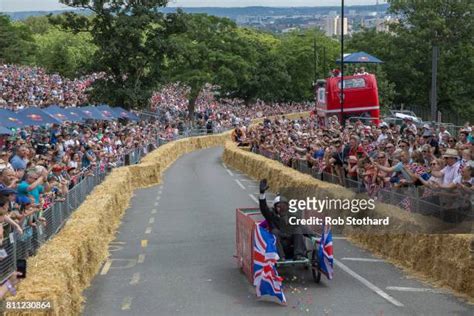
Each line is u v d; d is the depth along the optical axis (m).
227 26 93.69
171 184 38.59
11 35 108.81
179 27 71.81
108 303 14.14
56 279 11.73
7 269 12.48
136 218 26.00
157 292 14.98
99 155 33.69
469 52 74.75
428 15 75.56
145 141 54.44
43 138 31.06
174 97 92.56
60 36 138.38
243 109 101.19
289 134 37.78
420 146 22.45
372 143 25.05
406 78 76.56
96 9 69.44
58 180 21.06
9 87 61.84
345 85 41.41
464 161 16.45
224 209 27.69
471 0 77.00
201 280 15.98
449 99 76.06
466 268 13.70
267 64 111.81
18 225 12.59
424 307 13.12
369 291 14.45
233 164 49.25
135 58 69.50
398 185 17.50
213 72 90.69
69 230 16.28
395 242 17.05
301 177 26.25
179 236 21.86
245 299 14.18
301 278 15.78
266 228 15.23
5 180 15.50
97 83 70.56
